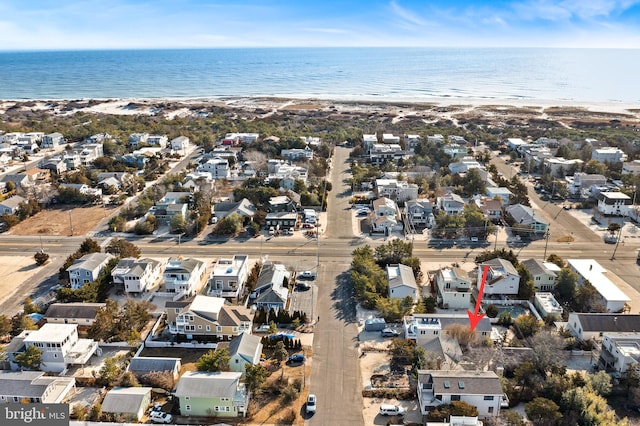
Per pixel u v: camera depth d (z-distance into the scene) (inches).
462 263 3390.7
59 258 3484.3
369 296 2797.7
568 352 2381.9
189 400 1985.7
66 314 2618.1
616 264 3398.1
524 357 2245.3
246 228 4035.4
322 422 1963.6
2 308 2810.0
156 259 3442.4
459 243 3745.1
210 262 3415.4
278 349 2298.2
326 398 2102.6
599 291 2849.4
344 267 3346.5
